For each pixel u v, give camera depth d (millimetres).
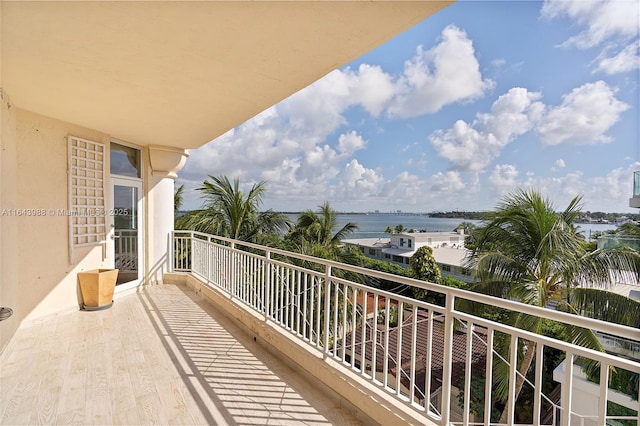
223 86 3145
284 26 2119
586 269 5984
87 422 2131
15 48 2420
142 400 2391
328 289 2662
